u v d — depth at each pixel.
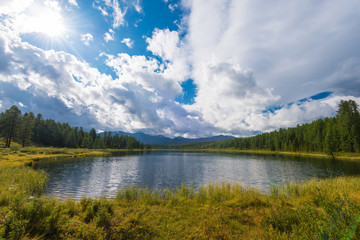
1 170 21.42
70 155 70.38
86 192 19.92
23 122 82.44
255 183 25.67
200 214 9.30
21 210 6.18
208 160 69.31
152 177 31.23
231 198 13.41
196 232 6.73
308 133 104.56
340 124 83.69
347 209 5.70
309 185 15.84
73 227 6.11
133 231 6.30
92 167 41.91
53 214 6.60
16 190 12.56
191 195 14.87
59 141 115.19
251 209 10.27
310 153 92.19
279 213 7.74
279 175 33.12
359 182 16.41
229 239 6.20
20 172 21.02
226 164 54.25
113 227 6.41
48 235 5.87
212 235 6.42
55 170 34.31
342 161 56.38
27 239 5.27
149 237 6.24
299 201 11.60
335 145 78.00
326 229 5.12
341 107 91.81
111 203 9.77
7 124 72.56
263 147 163.38
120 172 36.50
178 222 8.10
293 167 44.50
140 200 12.88
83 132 153.25
